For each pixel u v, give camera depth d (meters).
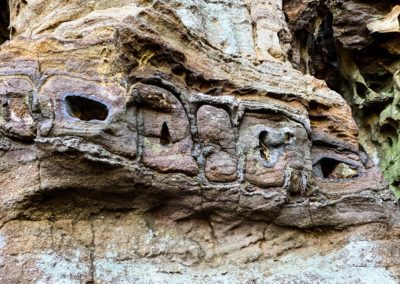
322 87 3.67
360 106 6.03
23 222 2.67
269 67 3.67
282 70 3.69
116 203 2.81
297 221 3.10
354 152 3.52
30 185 2.66
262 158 3.10
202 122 3.02
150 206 2.86
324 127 3.54
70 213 2.76
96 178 2.71
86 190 2.72
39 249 2.62
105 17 3.12
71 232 2.72
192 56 3.23
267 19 4.13
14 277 2.52
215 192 2.94
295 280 2.96
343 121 3.58
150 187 2.80
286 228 3.11
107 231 2.79
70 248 2.68
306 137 3.29
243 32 3.99
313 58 6.41
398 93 5.64
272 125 3.23
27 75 2.79
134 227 2.84
